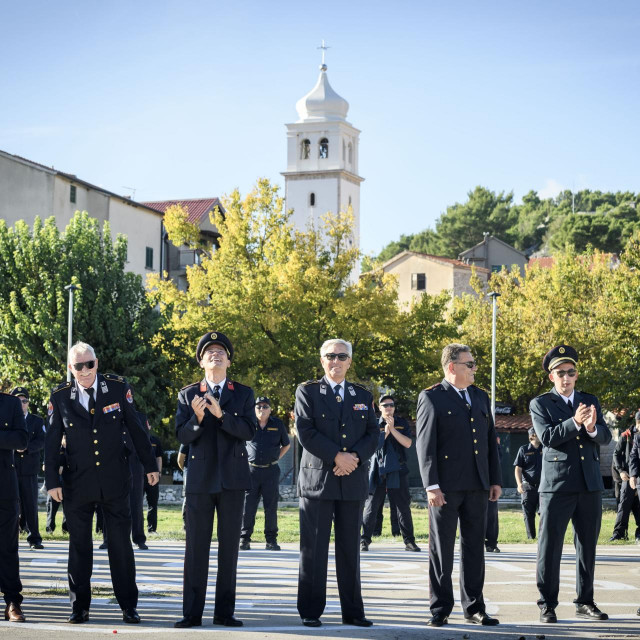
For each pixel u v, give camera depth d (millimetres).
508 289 53531
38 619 8852
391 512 19828
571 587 11625
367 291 43375
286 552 16016
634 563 14344
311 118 95875
